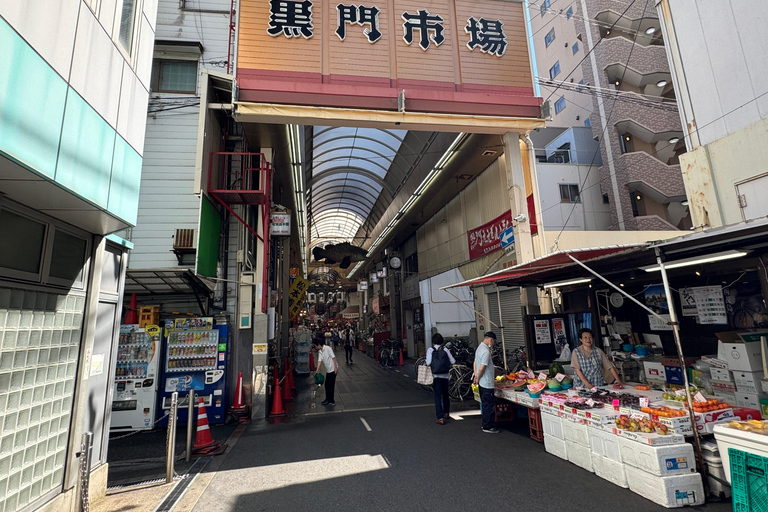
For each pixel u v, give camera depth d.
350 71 8.71
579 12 25.06
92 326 4.14
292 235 18.25
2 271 2.99
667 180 19.80
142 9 4.69
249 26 8.54
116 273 4.83
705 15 6.92
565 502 3.87
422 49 9.14
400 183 16.66
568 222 20.78
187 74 9.98
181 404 7.70
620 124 21.30
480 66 9.38
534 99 9.41
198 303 9.11
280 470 5.09
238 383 8.20
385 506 3.96
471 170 13.10
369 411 8.47
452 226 15.88
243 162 9.50
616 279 7.10
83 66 3.28
